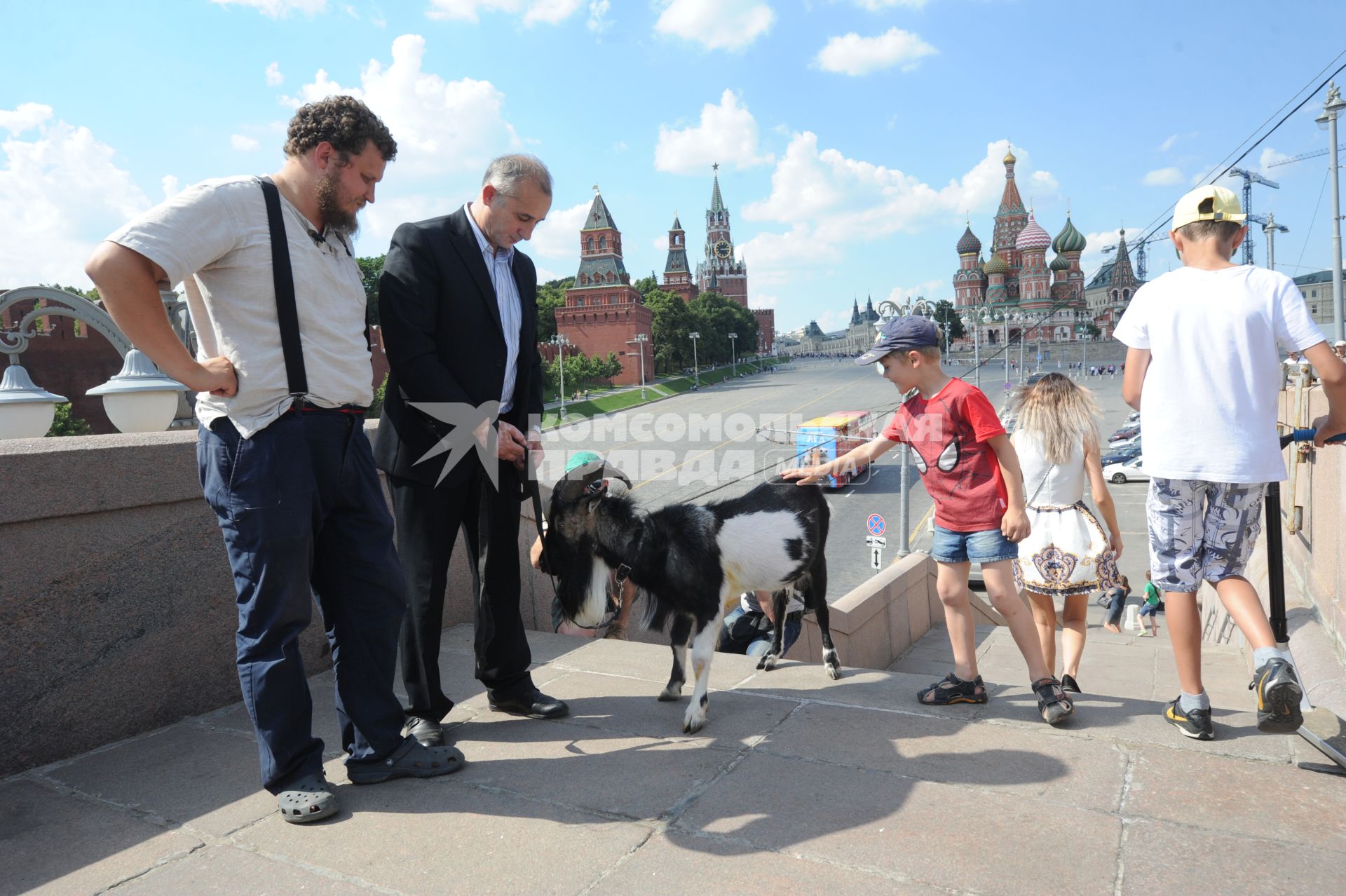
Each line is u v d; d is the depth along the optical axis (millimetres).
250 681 2469
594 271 127062
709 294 159875
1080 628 4465
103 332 5359
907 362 3395
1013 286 170750
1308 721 2734
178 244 2141
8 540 2854
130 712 3205
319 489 2512
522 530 5078
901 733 3021
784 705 3383
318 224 2502
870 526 20219
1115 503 32875
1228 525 2809
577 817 2436
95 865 2234
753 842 2258
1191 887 1993
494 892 2062
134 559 3217
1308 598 5344
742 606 6305
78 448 3020
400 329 2855
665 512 3229
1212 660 7727
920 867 2111
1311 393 5910
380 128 2471
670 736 3070
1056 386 4367
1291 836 2207
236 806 2574
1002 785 2555
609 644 4453
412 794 2631
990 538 3184
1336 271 31531
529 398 3275
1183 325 2787
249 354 2342
